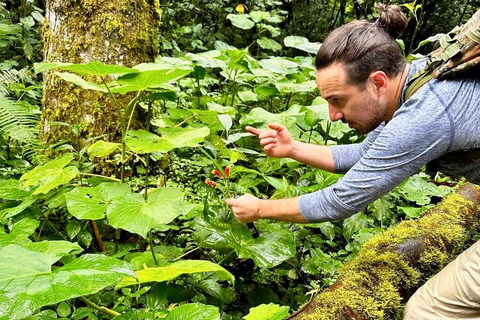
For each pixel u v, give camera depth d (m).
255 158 2.80
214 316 1.20
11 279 0.92
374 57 1.35
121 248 2.03
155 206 1.57
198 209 2.03
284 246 1.79
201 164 2.48
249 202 1.57
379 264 1.70
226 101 3.32
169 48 4.61
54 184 1.73
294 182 2.67
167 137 1.73
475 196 2.26
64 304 1.42
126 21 2.43
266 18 4.41
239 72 3.43
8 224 1.80
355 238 2.16
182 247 2.20
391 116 1.49
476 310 1.52
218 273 1.56
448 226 1.98
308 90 2.93
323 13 6.81
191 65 2.80
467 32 1.25
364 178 1.39
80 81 1.75
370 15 6.52
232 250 1.87
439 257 1.83
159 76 1.63
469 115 1.28
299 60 3.54
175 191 1.65
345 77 1.38
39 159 2.29
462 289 1.49
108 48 2.41
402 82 1.41
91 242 2.11
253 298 1.99
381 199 2.42
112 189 1.74
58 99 2.44
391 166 1.34
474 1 6.93
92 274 0.94
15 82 2.89
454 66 1.27
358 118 1.47
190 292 1.73
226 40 5.84
